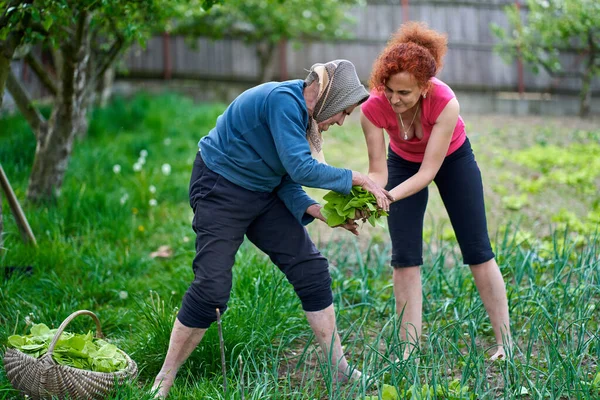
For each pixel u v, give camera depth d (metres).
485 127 12.46
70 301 4.44
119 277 4.97
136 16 5.49
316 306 3.30
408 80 3.09
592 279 4.42
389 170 3.71
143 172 7.67
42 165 6.38
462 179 3.57
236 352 3.59
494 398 3.20
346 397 3.19
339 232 6.50
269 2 9.81
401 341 3.66
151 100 11.84
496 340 3.72
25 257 4.96
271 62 13.60
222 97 13.66
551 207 7.52
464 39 14.68
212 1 4.56
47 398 2.91
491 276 3.66
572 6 13.01
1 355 3.46
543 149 10.21
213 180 3.19
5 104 10.86
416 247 3.66
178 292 4.60
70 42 6.03
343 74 3.13
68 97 6.28
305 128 3.11
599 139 11.24
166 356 3.34
